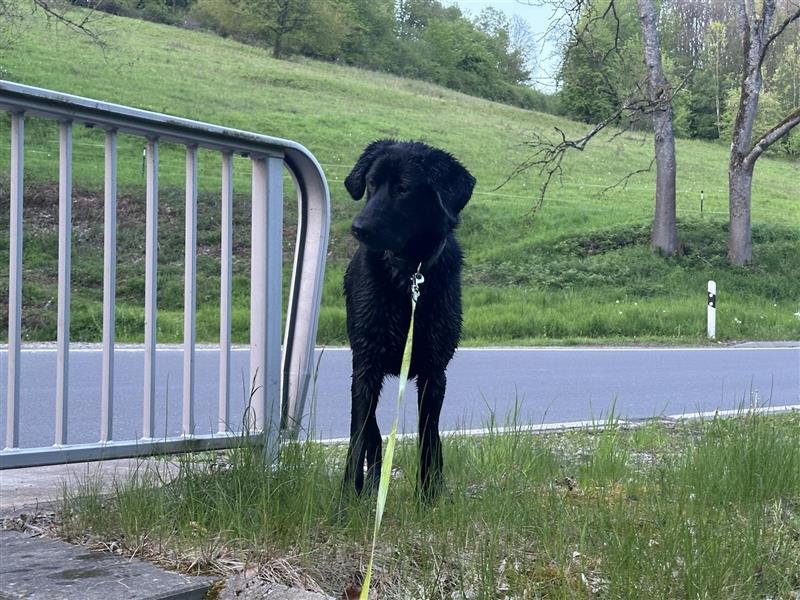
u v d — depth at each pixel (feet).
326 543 6.79
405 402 17.39
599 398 19.80
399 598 6.08
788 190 87.04
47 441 13.44
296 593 5.72
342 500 7.49
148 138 7.88
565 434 13.24
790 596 6.53
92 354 22.95
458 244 8.64
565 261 45.83
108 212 7.63
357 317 8.05
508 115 103.86
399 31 171.83
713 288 34.99
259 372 8.54
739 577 6.49
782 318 38.22
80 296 32.14
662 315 36.63
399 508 7.56
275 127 69.21
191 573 6.12
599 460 9.86
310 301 9.02
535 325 34.45
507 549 6.78
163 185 44.34
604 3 41.34
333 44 129.49
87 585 5.62
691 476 8.89
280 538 6.74
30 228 36.83
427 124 84.58
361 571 6.46
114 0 116.98
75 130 51.26
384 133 74.64
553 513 7.47
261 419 8.50
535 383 21.86
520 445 10.00
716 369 25.72
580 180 73.82
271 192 8.57
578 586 6.24
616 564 6.28
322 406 17.24
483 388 20.86
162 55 90.79
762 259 47.01
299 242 9.11
